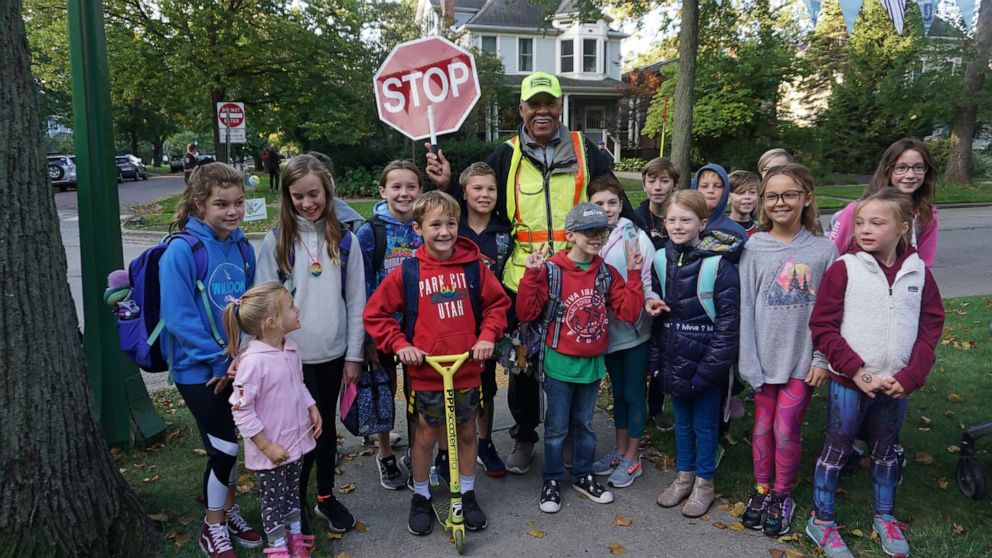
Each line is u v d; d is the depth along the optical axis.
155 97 19.19
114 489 2.77
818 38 28.03
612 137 32.00
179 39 17.73
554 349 3.25
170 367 2.72
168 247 2.69
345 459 3.93
